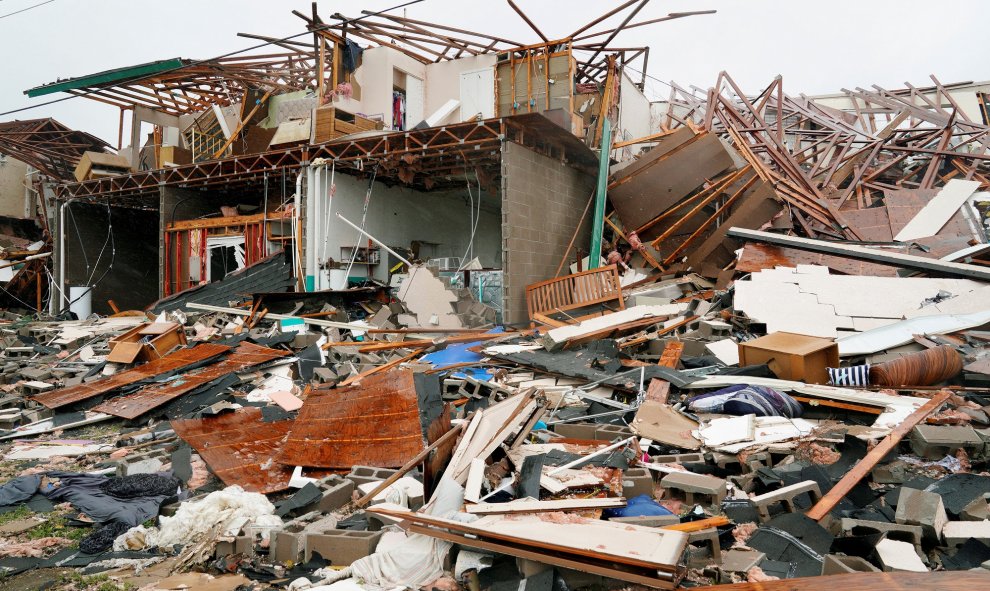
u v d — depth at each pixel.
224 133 21.42
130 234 23.64
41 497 5.57
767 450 5.52
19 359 12.43
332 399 7.70
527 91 18.98
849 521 4.12
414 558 3.83
